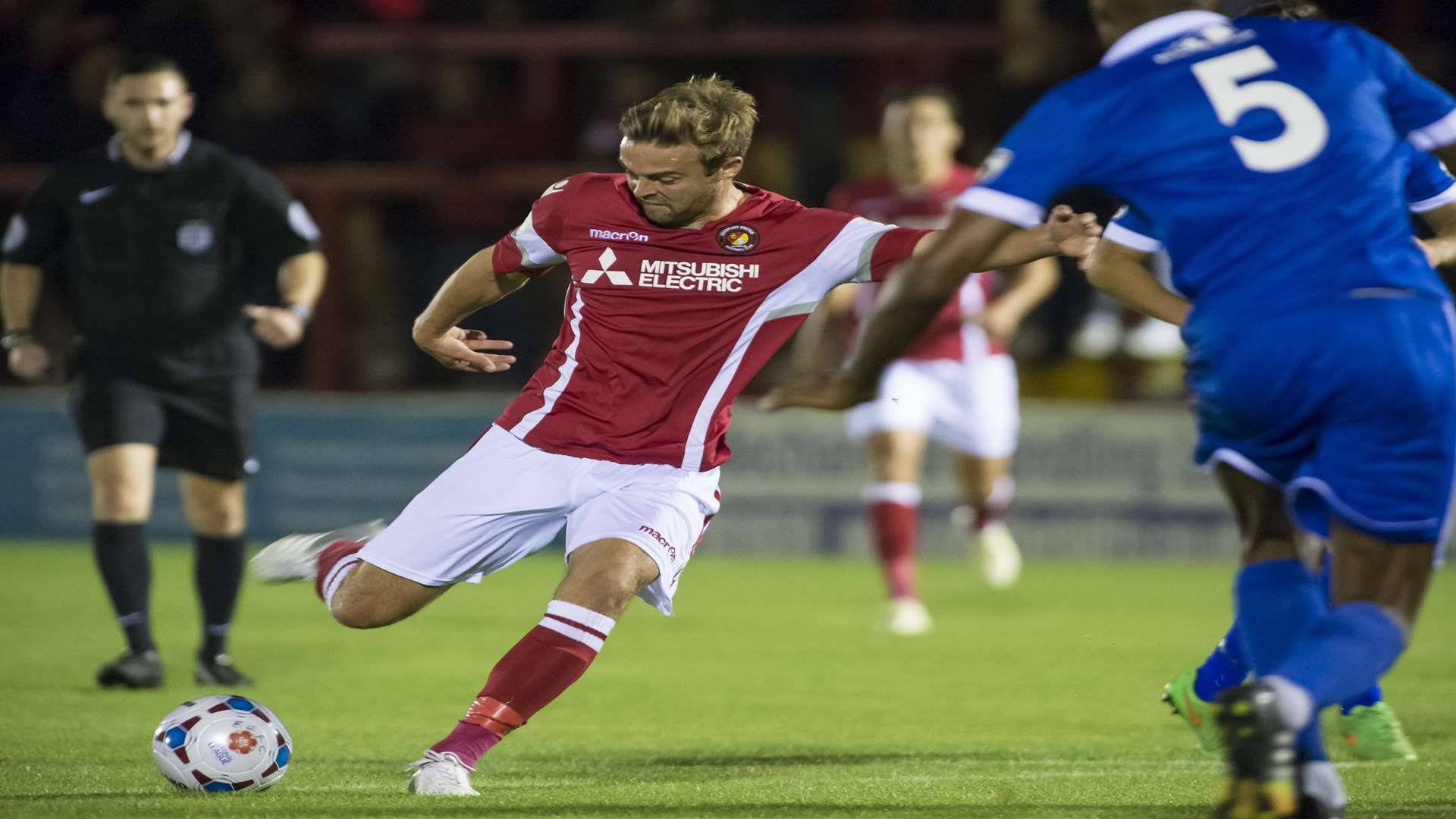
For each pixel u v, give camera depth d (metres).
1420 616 31.53
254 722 14.15
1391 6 49.31
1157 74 11.34
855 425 30.45
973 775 15.48
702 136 13.73
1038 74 48.94
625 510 14.12
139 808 13.11
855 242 14.33
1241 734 9.71
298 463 44.31
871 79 50.66
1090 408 42.81
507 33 51.38
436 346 15.41
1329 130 11.23
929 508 43.22
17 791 14.13
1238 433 11.53
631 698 21.59
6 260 22.12
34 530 45.81
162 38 48.88
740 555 43.94
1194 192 11.20
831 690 22.31
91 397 21.56
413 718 19.58
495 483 14.45
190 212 21.61
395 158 49.97
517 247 14.80
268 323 21.72
